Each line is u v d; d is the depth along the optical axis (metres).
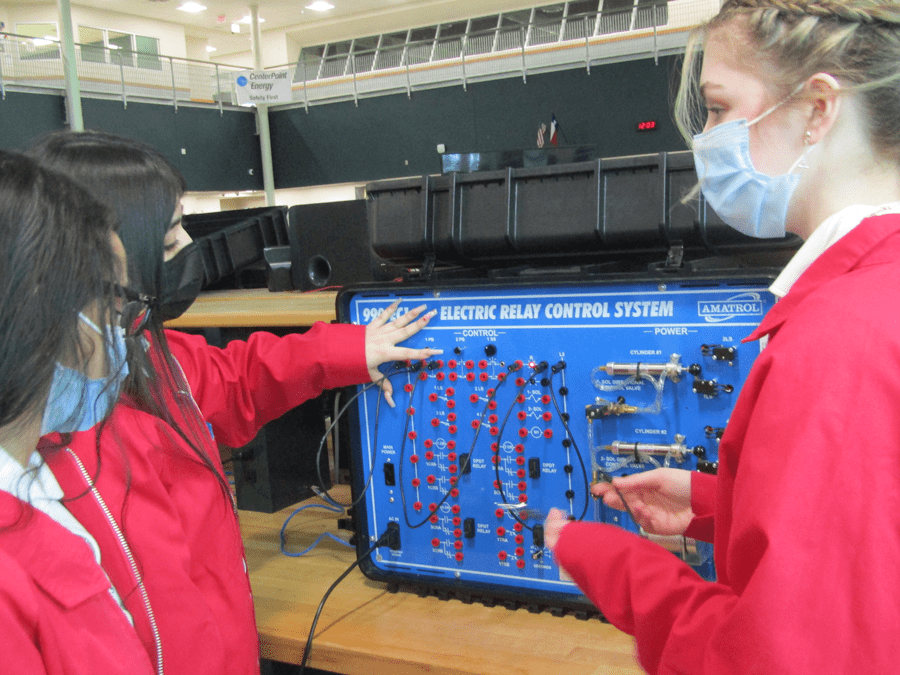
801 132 0.56
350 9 16.97
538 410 0.96
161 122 13.04
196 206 15.12
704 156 0.63
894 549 0.42
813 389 0.45
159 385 0.82
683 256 0.97
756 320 0.84
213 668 0.76
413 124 13.57
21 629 0.49
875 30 0.51
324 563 1.20
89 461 0.73
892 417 0.43
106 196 0.73
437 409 1.02
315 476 1.53
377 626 0.98
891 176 0.55
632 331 0.90
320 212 1.90
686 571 0.60
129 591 0.71
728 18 0.59
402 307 1.03
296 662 0.97
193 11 16.53
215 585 0.83
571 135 12.43
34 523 0.54
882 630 0.42
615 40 11.95
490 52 13.16
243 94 10.64
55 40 11.23
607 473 0.93
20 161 0.50
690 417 0.88
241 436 1.08
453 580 1.04
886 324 0.45
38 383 0.47
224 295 1.93
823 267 0.52
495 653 0.90
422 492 1.05
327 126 14.27
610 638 0.93
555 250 0.99
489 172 0.99
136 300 0.71
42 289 0.47
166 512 0.76
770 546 0.44
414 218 1.02
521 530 1.00
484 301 0.97
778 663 0.43
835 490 0.43
